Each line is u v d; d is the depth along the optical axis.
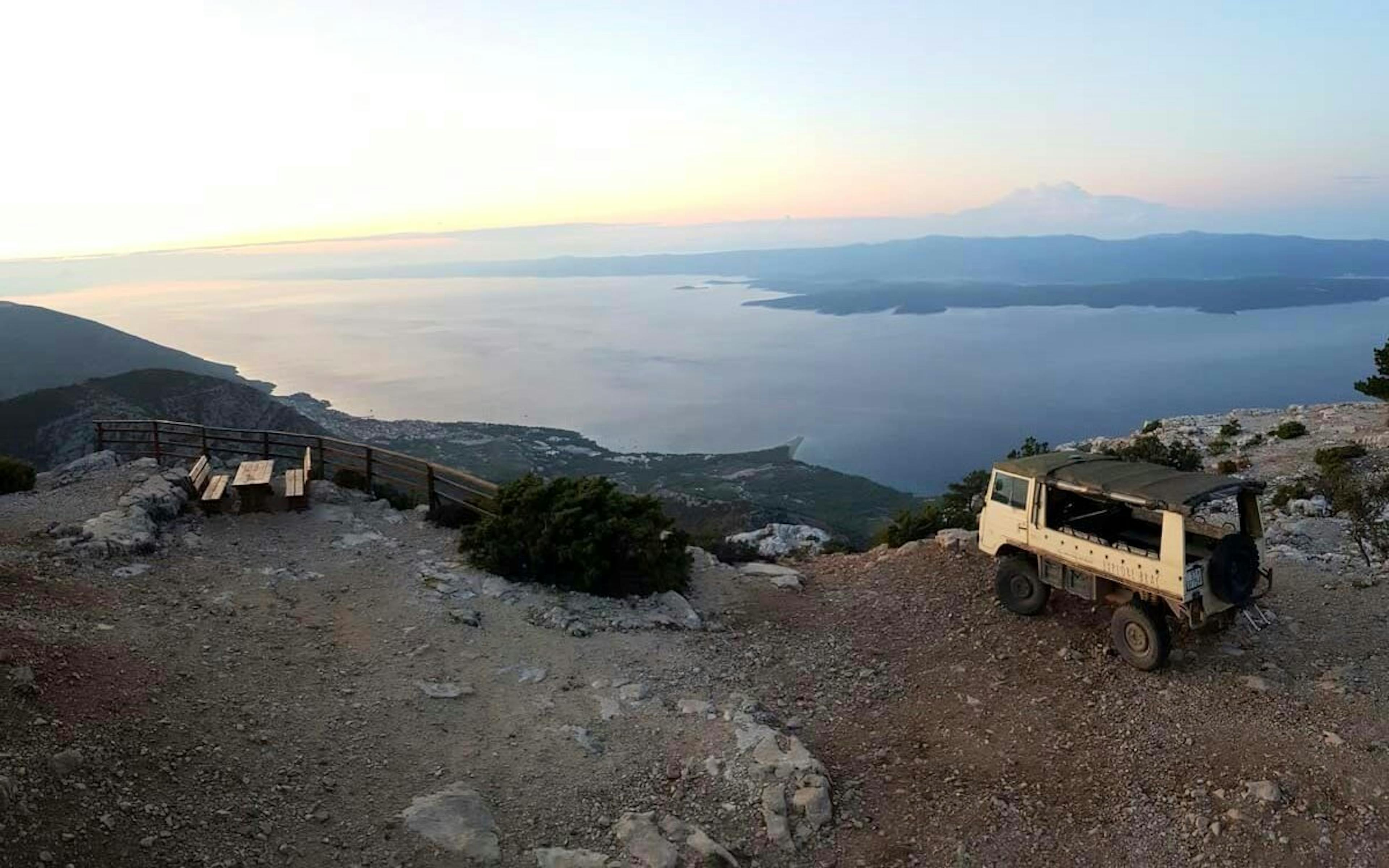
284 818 6.75
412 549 13.30
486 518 13.20
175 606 10.38
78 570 10.83
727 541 18.09
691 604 12.77
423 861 6.48
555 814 7.33
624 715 9.15
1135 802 7.77
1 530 12.07
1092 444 32.03
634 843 6.89
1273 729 8.60
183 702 8.09
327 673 9.26
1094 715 9.30
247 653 9.43
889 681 10.59
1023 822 7.64
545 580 12.35
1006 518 11.61
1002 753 8.80
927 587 13.29
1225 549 9.49
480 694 9.24
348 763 7.66
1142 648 10.01
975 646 11.21
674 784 7.91
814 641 11.77
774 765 8.17
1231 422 33.00
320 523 14.07
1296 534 15.62
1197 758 8.29
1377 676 9.63
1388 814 7.20
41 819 5.86
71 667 8.05
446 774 7.71
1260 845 7.03
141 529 12.40
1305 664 10.05
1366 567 13.35
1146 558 9.66
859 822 7.68
